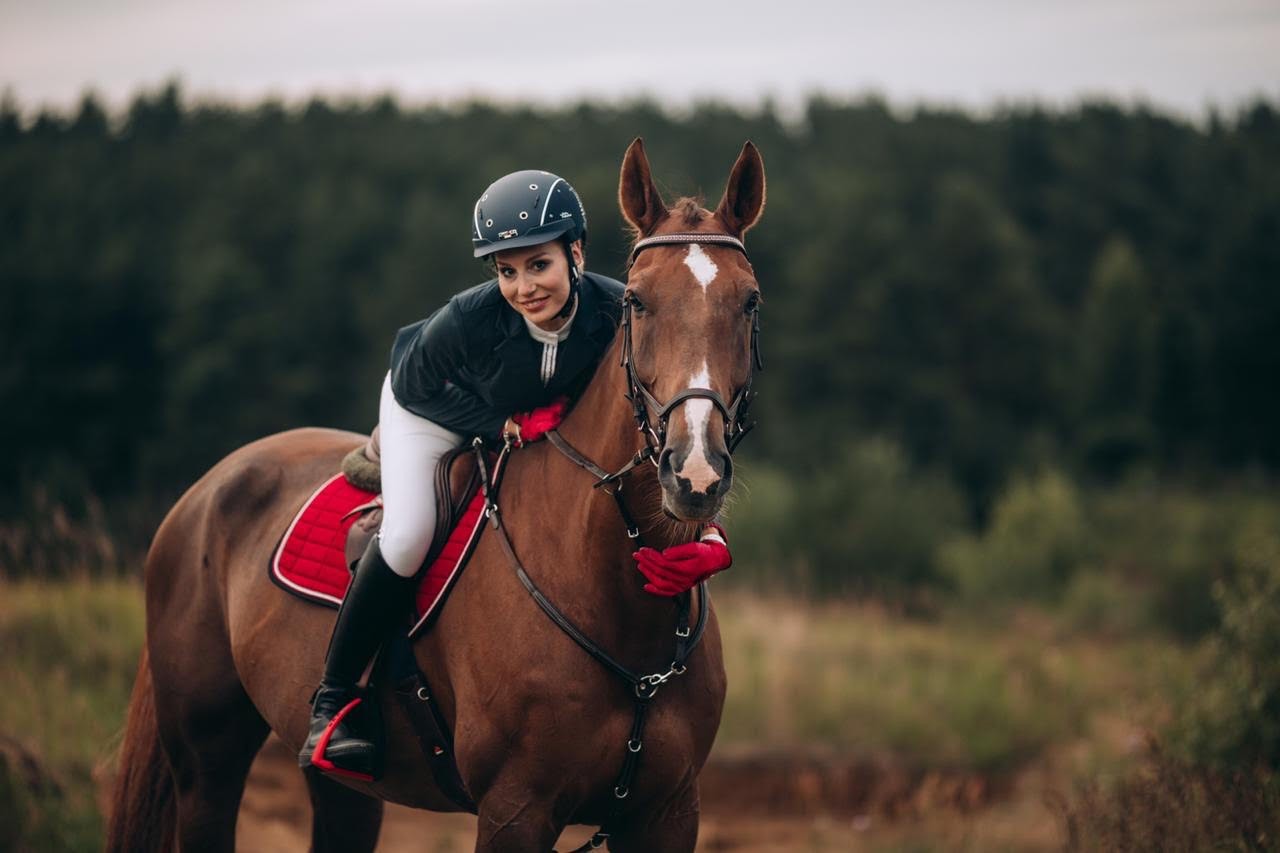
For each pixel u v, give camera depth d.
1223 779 5.30
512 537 3.33
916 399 49.00
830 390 50.22
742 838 7.98
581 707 3.14
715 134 81.38
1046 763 9.21
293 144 77.81
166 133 88.94
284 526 4.03
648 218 3.21
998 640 16.59
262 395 52.81
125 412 55.38
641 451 3.03
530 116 91.88
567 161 73.62
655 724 3.19
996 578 20.86
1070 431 52.38
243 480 4.30
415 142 79.56
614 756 3.16
